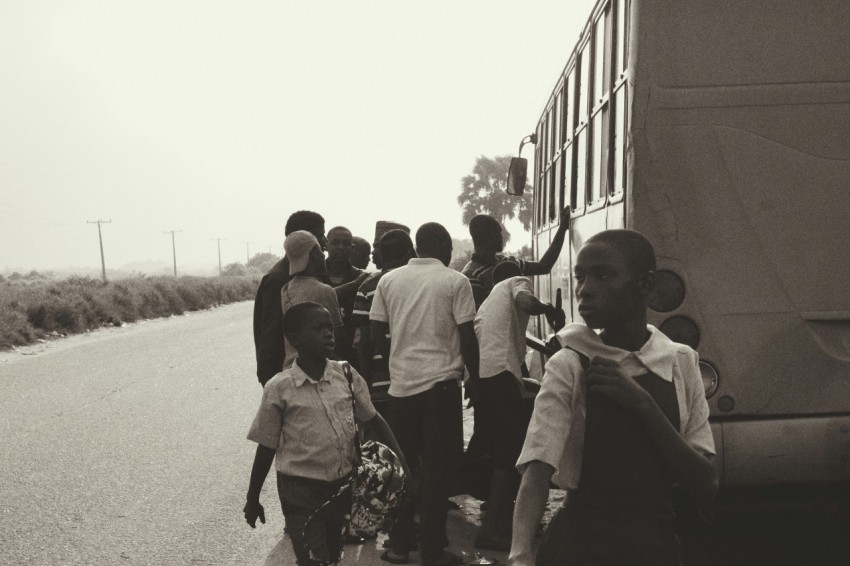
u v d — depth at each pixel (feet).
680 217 15.56
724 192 15.53
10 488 24.88
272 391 13.84
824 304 15.39
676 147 15.61
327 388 14.03
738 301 15.46
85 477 26.04
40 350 65.51
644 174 15.65
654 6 15.67
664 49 15.65
